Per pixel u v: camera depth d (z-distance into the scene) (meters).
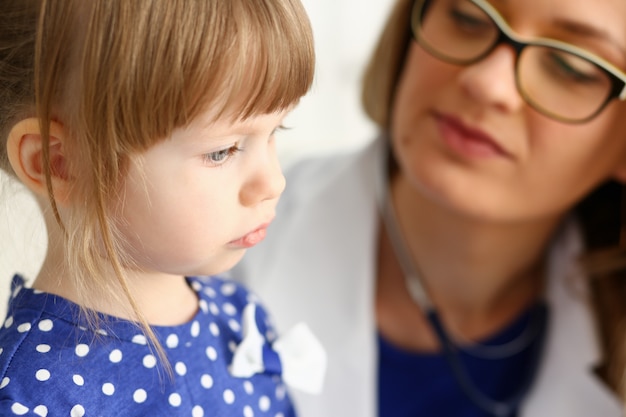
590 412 0.92
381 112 0.96
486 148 0.77
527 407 0.94
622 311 0.93
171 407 0.51
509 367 0.98
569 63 0.73
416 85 0.81
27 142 0.45
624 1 0.72
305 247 0.95
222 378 0.56
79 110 0.42
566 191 0.82
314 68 0.47
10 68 0.46
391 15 0.91
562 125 0.76
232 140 0.45
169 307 0.54
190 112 0.42
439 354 0.97
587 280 0.96
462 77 0.75
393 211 0.96
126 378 0.50
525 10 0.74
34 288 0.51
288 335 0.65
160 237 0.46
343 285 0.92
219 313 0.60
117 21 0.41
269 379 0.61
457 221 0.88
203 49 0.41
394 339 0.99
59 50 0.42
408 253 0.95
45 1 0.42
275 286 0.92
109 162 0.43
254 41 0.43
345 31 1.50
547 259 1.00
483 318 0.99
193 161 0.45
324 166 1.08
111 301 0.50
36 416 0.46
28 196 0.52
